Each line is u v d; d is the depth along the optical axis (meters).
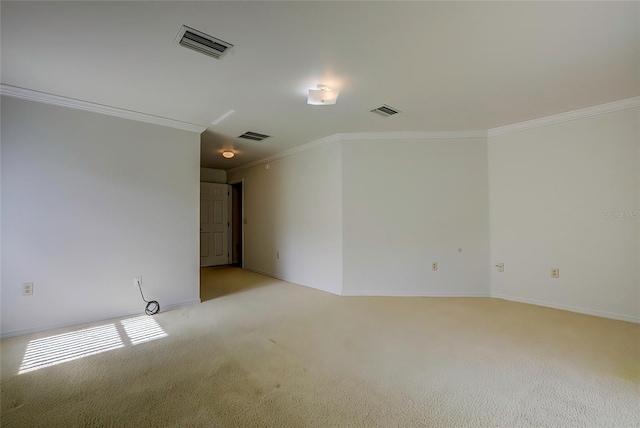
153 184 3.56
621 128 3.19
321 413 1.67
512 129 3.89
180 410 1.70
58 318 2.98
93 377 2.05
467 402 1.76
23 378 2.04
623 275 3.18
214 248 6.96
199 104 3.17
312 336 2.74
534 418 1.62
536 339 2.65
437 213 4.19
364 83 2.69
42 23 1.83
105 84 2.69
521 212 3.85
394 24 1.88
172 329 2.94
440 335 2.75
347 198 4.27
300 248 5.00
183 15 1.78
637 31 1.95
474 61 2.33
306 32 1.96
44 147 2.93
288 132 4.20
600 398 1.79
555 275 3.60
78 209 3.10
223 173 7.18
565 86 2.78
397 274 4.22
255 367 2.18
